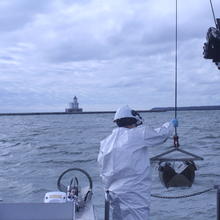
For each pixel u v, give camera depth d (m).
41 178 17.09
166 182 5.23
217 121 88.88
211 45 4.40
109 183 4.84
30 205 3.94
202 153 26.56
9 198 13.27
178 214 10.69
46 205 3.94
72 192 5.04
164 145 29.05
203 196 12.37
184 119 102.75
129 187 4.67
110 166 4.79
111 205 4.83
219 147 30.52
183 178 5.18
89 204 4.95
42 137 45.97
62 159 24.61
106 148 4.88
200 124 73.50
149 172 4.82
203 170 17.55
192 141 36.19
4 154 29.03
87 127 69.06
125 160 4.70
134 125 4.97
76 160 23.81
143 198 4.70
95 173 17.06
